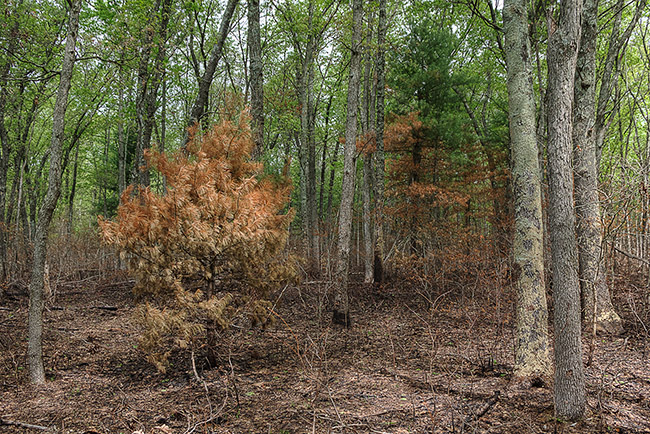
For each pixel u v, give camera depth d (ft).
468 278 34.94
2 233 39.52
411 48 50.26
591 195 24.27
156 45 38.22
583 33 24.50
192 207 17.35
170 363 19.86
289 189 23.67
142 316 17.53
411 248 48.55
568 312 12.51
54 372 18.35
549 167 12.58
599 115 29.96
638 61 43.83
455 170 50.24
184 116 59.57
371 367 19.38
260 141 31.30
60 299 37.01
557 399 12.87
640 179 21.29
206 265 18.98
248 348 22.58
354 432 12.42
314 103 73.00
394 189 52.29
